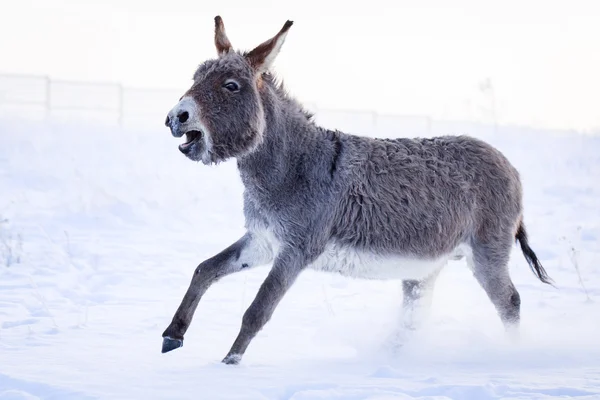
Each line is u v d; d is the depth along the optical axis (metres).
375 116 46.38
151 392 7.52
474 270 11.38
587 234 21.59
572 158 39.50
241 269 10.28
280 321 12.12
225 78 9.56
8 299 13.04
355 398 7.30
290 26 9.94
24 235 19.38
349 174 10.37
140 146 36.38
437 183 10.91
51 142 35.06
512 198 11.50
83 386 7.68
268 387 7.72
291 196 10.01
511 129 49.44
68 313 12.26
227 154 9.59
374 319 11.85
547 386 7.78
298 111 10.42
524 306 13.39
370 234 10.44
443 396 7.37
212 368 8.78
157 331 11.20
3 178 26.67
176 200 25.59
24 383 7.63
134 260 17.34
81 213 22.20
